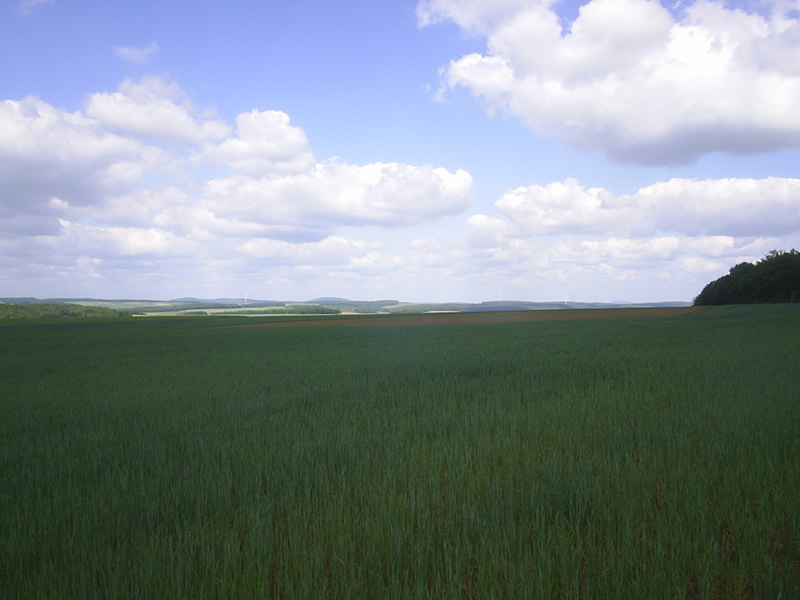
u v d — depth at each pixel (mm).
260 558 3520
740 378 10312
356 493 4680
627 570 3172
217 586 3328
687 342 20688
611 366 13844
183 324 71438
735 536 3564
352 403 10133
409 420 8078
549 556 3305
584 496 4246
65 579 3402
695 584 3188
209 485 5145
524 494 4406
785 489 4281
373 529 3811
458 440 6562
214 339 39469
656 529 3746
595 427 6887
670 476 4711
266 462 5930
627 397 9023
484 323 57031
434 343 27609
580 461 5176
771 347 16672
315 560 3420
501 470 5281
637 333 29266
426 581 3186
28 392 14047
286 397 11289
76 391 13953
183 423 8891
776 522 3738
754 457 5133
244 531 4070
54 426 9273
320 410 9508
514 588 3037
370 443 6691
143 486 5203
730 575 3176
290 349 27391
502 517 4039
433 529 3750
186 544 3803
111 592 3275
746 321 36938
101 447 7379
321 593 3072
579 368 13836
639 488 4469
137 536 4043
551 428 6996
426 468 5348
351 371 15805
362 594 3104
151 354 27156
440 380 12820
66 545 3945
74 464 6469
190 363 21297
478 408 8797
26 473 6207
